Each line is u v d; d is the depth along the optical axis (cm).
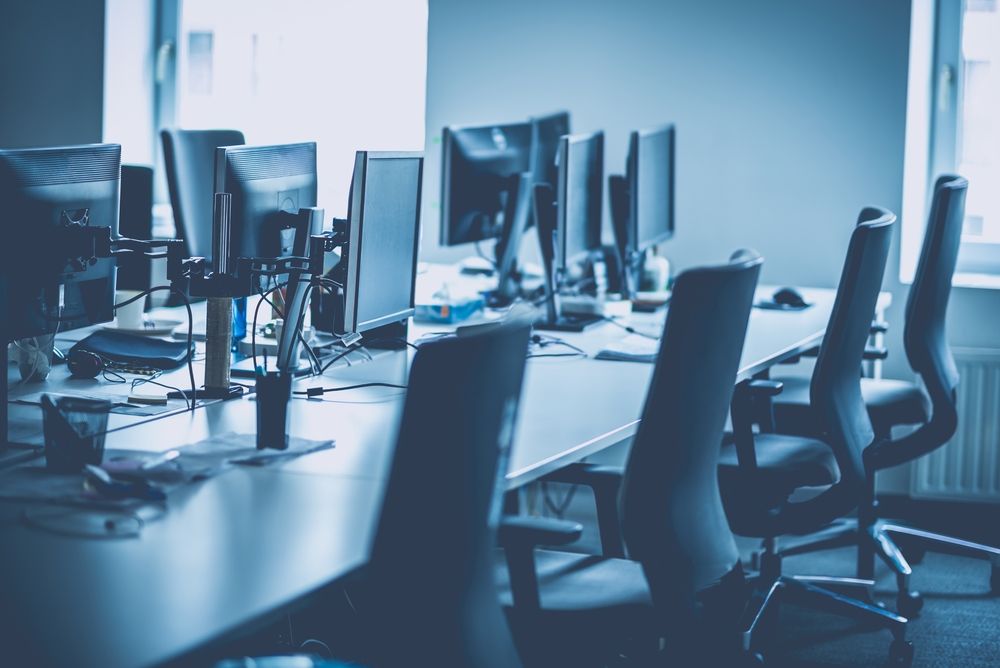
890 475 476
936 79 484
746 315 221
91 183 265
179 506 189
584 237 411
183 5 552
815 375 292
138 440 231
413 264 311
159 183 566
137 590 154
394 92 527
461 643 165
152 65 557
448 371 151
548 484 493
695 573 218
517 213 409
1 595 151
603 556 245
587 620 212
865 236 284
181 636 140
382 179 284
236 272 277
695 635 218
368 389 287
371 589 160
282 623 290
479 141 405
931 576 403
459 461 158
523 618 204
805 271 485
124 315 339
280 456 219
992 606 375
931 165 489
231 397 275
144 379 290
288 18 536
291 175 305
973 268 486
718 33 484
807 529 296
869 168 475
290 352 275
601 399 278
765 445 327
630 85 496
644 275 437
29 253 246
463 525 162
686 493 219
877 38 468
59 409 205
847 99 474
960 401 458
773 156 483
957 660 333
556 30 502
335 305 299
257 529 179
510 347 161
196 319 362
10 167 242
